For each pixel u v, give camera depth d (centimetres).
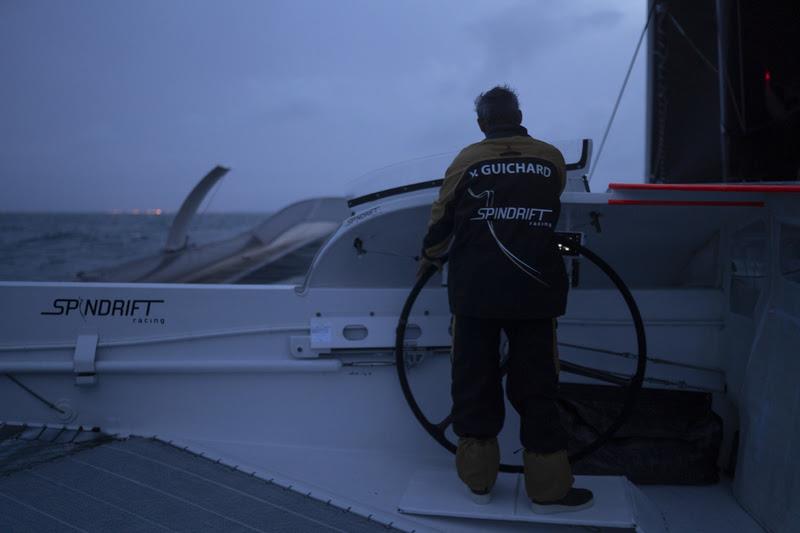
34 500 225
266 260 956
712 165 494
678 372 261
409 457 264
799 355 194
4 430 278
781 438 201
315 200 1184
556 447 206
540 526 209
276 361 269
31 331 279
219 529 209
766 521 208
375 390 267
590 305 263
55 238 3244
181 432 277
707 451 242
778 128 350
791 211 203
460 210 203
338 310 269
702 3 482
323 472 250
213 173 880
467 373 212
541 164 201
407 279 276
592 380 264
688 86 495
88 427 280
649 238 265
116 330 277
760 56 349
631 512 207
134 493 231
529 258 195
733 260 249
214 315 274
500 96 211
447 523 212
